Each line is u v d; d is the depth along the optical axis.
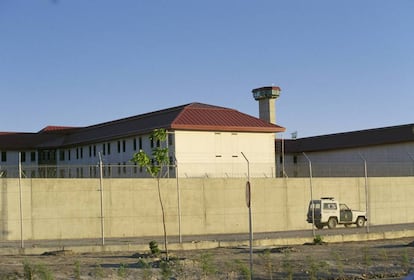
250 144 65.94
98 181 34.16
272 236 33.34
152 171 24.27
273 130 66.56
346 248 26.16
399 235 32.78
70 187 33.53
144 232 35.00
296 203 39.91
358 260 21.62
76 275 17.73
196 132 62.84
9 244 29.41
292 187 39.91
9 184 32.31
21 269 19.39
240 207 37.81
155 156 24.44
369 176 46.09
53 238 32.88
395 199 44.19
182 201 36.19
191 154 62.38
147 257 22.80
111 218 34.38
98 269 18.47
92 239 32.75
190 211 36.34
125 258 22.80
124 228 34.59
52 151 81.31
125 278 17.95
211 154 63.47
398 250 24.95
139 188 35.12
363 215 41.31
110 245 26.83
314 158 74.12
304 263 20.77
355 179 42.88
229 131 64.62
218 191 37.25
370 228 39.12
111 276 18.22
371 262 21.23
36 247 26.59
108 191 34.44
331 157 72.00
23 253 25.31
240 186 37.97
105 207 34.28
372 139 67.00
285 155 75.44
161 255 23.28
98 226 33.94
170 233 35.75
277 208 39.19
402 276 18.78
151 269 18.80
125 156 68.00
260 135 66.56
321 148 72.56
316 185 41.25
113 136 68.81
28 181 32.69
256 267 20.03
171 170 47.41
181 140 61.88
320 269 19.55
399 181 44.44
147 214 35.16
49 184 33.09
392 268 20.05
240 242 28.45
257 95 82.44
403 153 63.78
